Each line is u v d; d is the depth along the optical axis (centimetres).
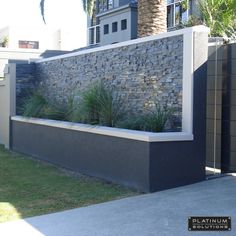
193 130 902
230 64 974
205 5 1850
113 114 1079
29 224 686
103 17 4109
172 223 657
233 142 975
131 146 905
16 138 1563
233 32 1747
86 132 1077
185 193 828
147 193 852
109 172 984
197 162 908
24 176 1073
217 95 1001
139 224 661
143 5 1291
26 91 1642
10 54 2203
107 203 789
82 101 1196
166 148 870
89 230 645
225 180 924
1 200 843
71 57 1427
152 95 1038
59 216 723
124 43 1141
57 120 1305
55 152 1248
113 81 1198
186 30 912
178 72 948
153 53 1033
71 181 1002
